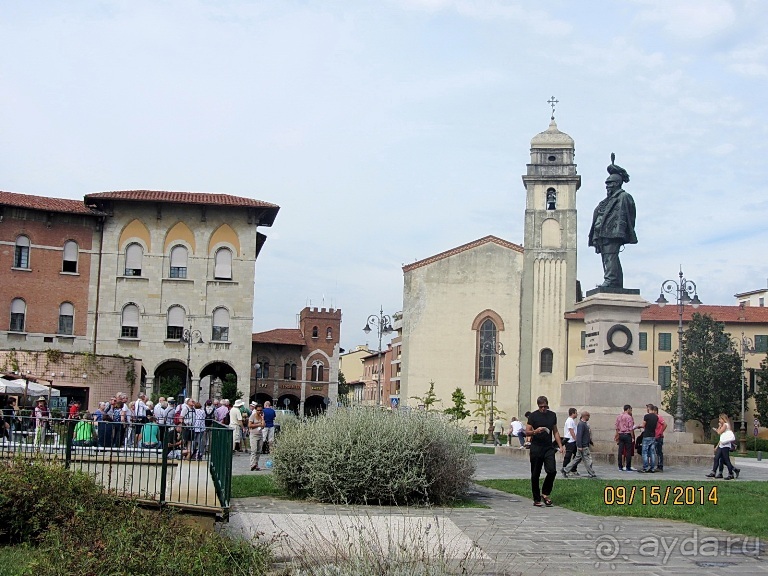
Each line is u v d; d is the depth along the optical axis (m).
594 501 18.05
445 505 17.78
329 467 17.69
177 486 14.80
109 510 12.74
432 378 71.50
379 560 8.42
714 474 25.91
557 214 71.81
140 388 60.12
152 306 62.56
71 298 61.38
